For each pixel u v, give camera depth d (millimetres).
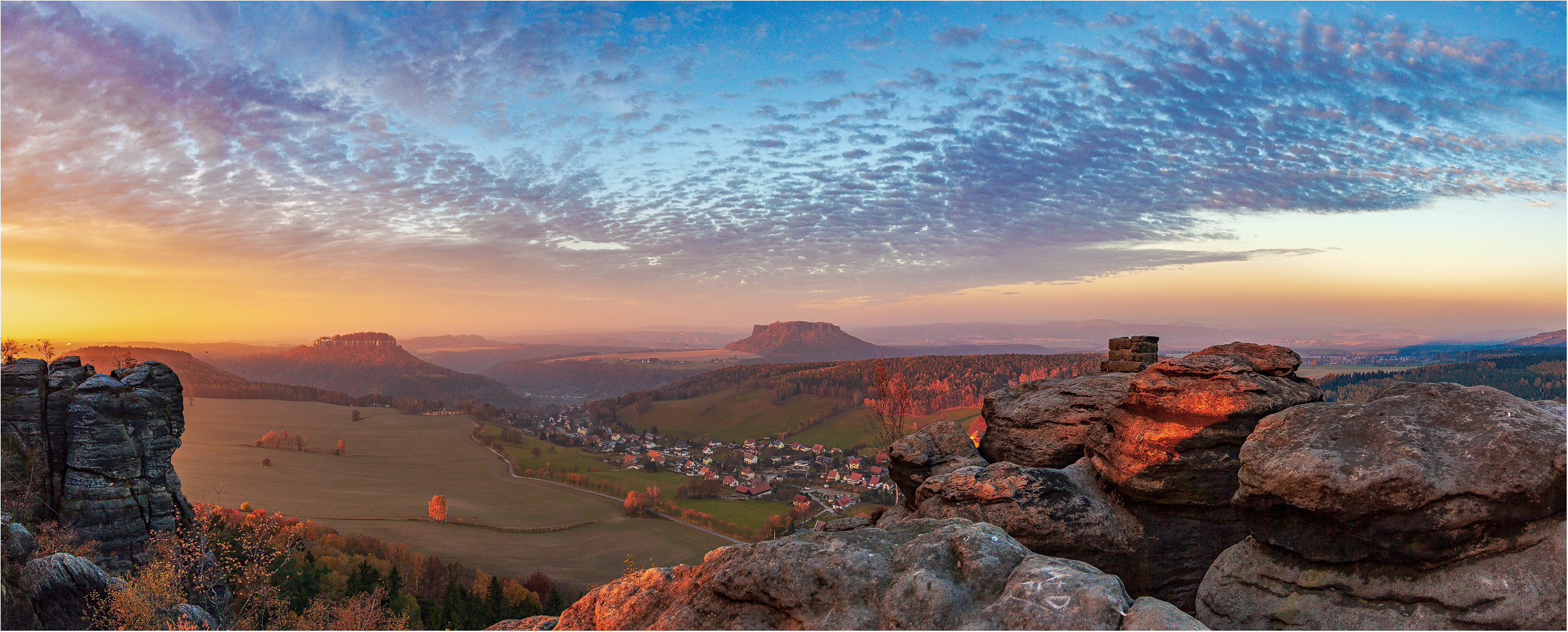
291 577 64938
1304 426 11633
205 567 47812
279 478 178875
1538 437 9828
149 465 51469
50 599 34938
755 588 9070
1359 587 10406
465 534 143750
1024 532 15102
